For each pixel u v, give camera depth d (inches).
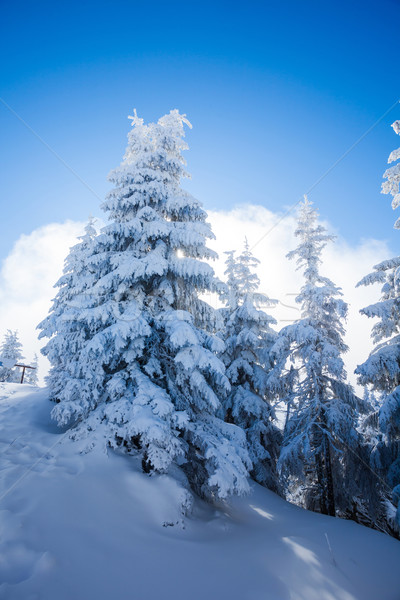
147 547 198.2
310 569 209.5
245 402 550.3
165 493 250.2
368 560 245.3
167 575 177.0
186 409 316.8
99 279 340.2
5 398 471.2
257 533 272.2
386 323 446.3
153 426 238.2
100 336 267.0
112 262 324.2
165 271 324.5
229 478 243.4
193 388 325.4
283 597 173.5
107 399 308.0
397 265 445.4
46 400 455.8
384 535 320.5
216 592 170.4
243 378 607.8
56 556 161.8
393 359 410.3
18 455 260.5
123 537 199.9
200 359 285.0
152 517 230.7
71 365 286.2
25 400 451.2
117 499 234.4
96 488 235.8
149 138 415.2
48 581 145.2
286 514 379.9
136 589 159.3
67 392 274.7
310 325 527.5
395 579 221.9
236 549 225.1
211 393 291.7
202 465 332.5
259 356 631.8
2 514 178.7
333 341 518.6
